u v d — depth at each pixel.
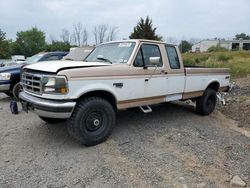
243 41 93.94
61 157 4.41
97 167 4.09
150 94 5.62
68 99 4.37
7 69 8.52
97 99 4.75
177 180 3.80
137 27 43.25
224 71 7.80
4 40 48.66
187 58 33.44
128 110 7.33
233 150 4.93
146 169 4.07
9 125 6.00
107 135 4.97
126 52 5.46
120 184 3.66
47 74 4.45
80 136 4.61
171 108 7.89
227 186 3.72
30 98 4.71
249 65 23.39
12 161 4.26
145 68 5.43
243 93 11.05
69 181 3.71
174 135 5.52
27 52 78.00
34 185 3.61
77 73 4.43
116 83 4.94
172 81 6.06
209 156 4.61
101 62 5.39
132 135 5.42
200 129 6.04
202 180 3.83
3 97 9.55
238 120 7.25
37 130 5.66
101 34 59.50
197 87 6.81
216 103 8.00
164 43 5.97
